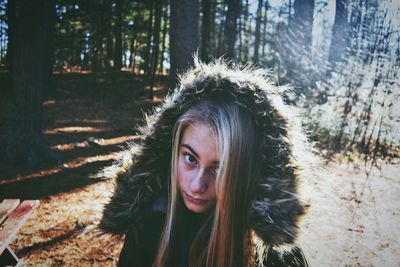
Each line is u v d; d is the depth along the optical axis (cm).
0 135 1027
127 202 121
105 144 1012
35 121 775
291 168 104
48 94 1845
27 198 597
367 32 892
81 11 2238
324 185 512
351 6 934
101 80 2370
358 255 385
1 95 1736
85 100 1850
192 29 777
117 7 2409
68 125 1284
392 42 860
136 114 1653
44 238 456
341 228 428
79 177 704
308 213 107
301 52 1027
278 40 1473
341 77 920
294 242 105
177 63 775
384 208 499
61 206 557
